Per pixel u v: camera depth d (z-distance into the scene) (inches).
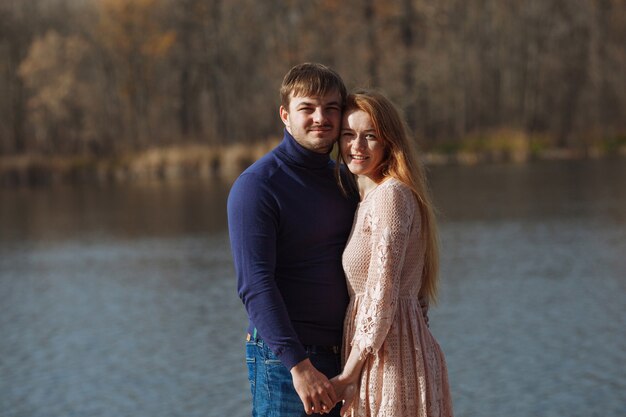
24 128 2069.4
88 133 1987.0
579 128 1991.9
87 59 2052.2
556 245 737.6
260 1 1955.0
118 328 526.0
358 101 169.0
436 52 1988.2
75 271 735.1
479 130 1959.9
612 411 342.0
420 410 165.6
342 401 176.6
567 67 2070.6
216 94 2050.9
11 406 386.9
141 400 386.0
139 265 746.2
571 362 408.2
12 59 2082.9
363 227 167.9
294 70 171.5
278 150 172.2
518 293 558.9
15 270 754.8
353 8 1754.4
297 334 170.2
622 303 522.9
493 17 2108.8
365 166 169.6
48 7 2116.1
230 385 400.8
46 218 1125.1
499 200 1074.7
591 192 1122.7
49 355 472.1
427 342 168.9
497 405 352.8
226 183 1477.6
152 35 1999.3
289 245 169.2
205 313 553.0
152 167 1676.9
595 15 2078.0
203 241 870.4
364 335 162.6
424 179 172.2
